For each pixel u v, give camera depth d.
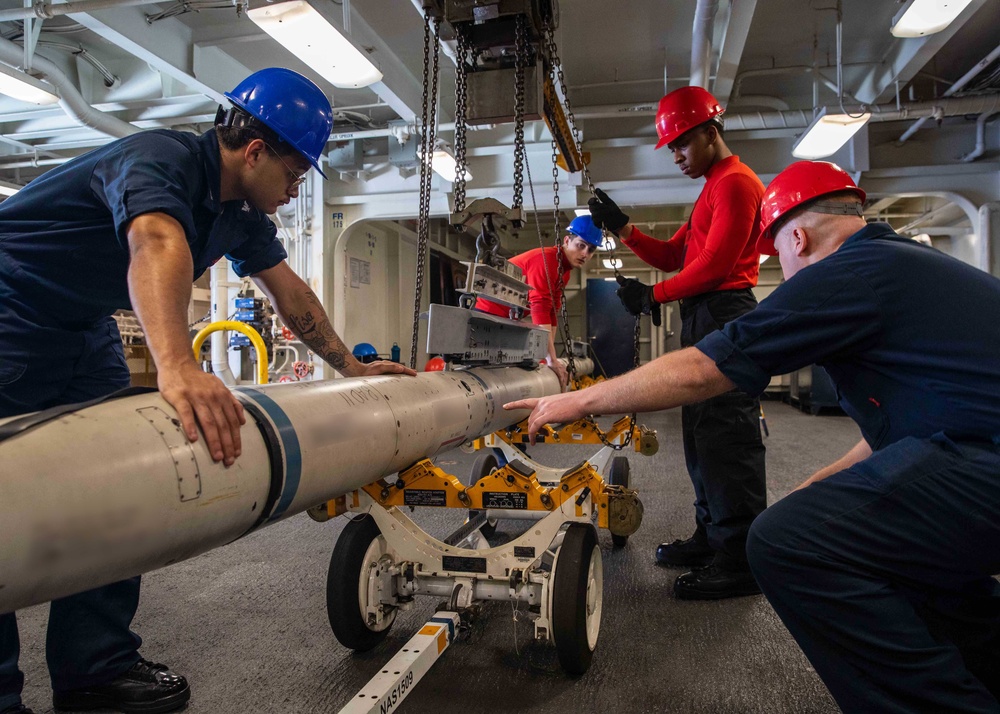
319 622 2.00
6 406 1.30
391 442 1.38
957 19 3.84
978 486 0.96
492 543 2.86
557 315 3.35
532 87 2.09
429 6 1.96
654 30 4.60
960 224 8.58
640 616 2.04
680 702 1.51
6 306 1.26
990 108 5.01
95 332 1.49
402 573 1.73
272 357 5.91
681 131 2.33
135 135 1.22
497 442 2.92
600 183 6.07
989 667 1.21
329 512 1.75
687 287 2.28
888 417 1.10
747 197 2.19
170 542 0.84
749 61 5.23
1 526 0.64
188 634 1.91
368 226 8.02
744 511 2.19
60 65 4.70
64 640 1.49
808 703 1.50
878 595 1.02
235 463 0.93
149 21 3.96
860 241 1.16
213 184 1.31
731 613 2.06
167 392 0.88
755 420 2.22
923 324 1.04
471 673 1.66
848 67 5.29
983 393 0.98
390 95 4.84
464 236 11.48
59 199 1.23
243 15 4.16
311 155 1.37
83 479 0.72
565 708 1.48
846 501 1.05
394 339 8.85
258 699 1.54
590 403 1.23
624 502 1.61
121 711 1.51
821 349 1.09
